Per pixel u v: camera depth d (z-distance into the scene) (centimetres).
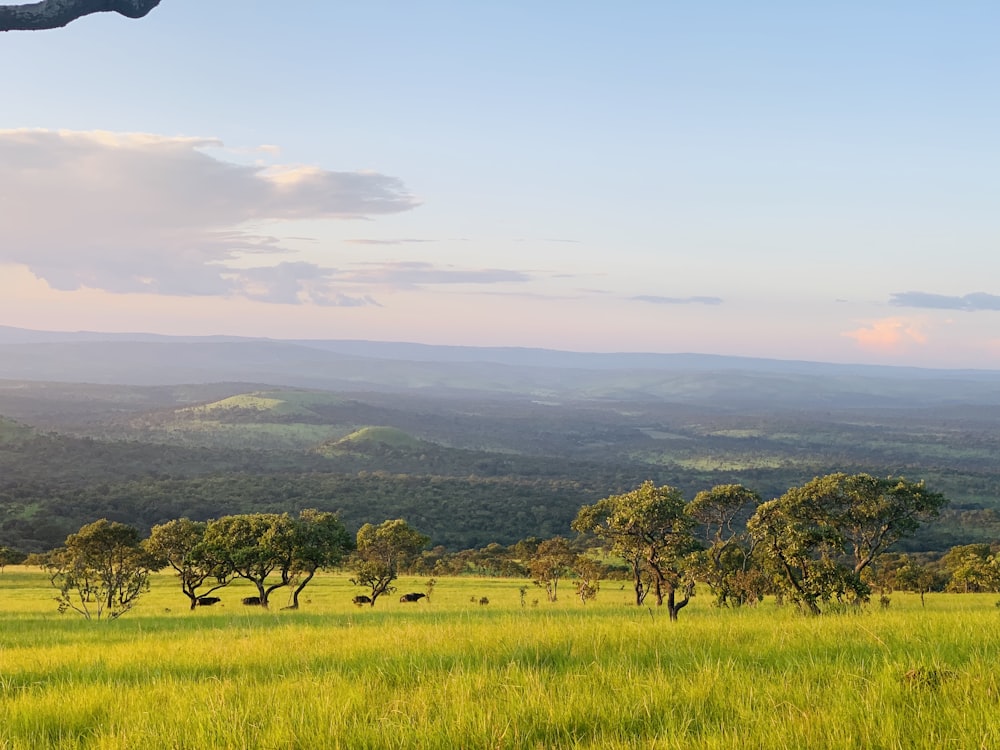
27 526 15175
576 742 666
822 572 2744
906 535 4347
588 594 5788
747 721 704
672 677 926
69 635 2277
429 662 1127
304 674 1085
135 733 775
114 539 4778
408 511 19512
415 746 696
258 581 5441
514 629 1471
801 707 747
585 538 12912
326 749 698
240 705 857
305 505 19762
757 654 1108
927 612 1969
